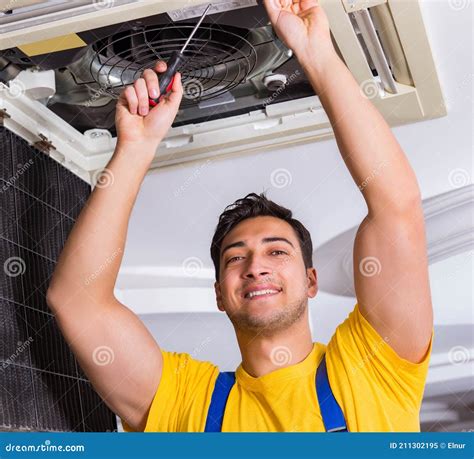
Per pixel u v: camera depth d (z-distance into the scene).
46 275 2.46
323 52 1.88
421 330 1.89
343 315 2.47
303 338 1.99
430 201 2.47
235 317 2.00
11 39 2.00
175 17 1.95
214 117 2.53
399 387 1.89
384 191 1.87
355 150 1.87
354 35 2.13
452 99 2.51
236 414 1.90
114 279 2.00
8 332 2.24
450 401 2.35
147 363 2.02
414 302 1.88
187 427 1.92
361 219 2.52
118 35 2.05
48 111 2.44
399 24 2.13
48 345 2.40
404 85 2.40
